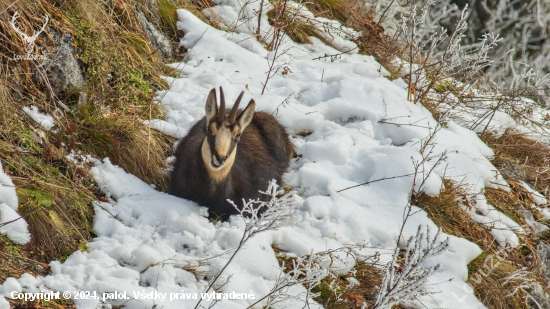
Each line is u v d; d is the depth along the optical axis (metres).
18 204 12.61
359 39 29.25
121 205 14.72
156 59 22.36
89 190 14.91
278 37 25.14
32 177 13.63
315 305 12.95
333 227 15.94
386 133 21.78
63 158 15.09
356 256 15.08
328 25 29.08
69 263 12.22
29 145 14.62
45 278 11.21
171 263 12.74
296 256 14.36
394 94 23.53
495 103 28.41
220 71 22.91
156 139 18.03
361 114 22.30
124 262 12.61
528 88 28.33
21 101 15.78
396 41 28.11
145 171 16.83
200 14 26.86
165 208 15.02
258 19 26.14
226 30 26.77
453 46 24.55
